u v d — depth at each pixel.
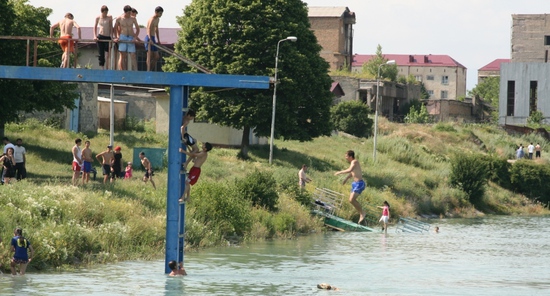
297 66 81.12
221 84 29.58
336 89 140.25
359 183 36.47
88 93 82.50
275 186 59.25
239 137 91.56
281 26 81.12
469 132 126.56
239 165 77.00
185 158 31.89
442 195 88.56
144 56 99.69
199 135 89.25
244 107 80.50
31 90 58.09
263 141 96.19
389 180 85.19
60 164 62.97
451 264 41.12
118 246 38.44
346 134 115.44
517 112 162.12
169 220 31.39
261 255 42.03
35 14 62.03
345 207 68.12
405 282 33.50
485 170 94.25
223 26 80.81
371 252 45.97
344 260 41.25
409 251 47.34
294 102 82.00
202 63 81.38
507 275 36.97
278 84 80.19
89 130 82.75
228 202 49.88
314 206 64.06
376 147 101.56
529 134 141.62
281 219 54.56
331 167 89.44
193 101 82.50
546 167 104.38
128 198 46.38
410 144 110.12
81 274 32.25
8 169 44.84
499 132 138.88
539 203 101.50
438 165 102.69
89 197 41.84
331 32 181.75
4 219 34.41
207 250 43.38
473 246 51.94
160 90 93.38
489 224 75.38
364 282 33.09
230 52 81.38
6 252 31.94
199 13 82.56
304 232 58.09
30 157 62.78
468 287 32.50
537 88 161.38
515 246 52.66
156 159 68.06
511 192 102.19
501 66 163.38
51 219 37.19
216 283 31.17
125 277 31.77
